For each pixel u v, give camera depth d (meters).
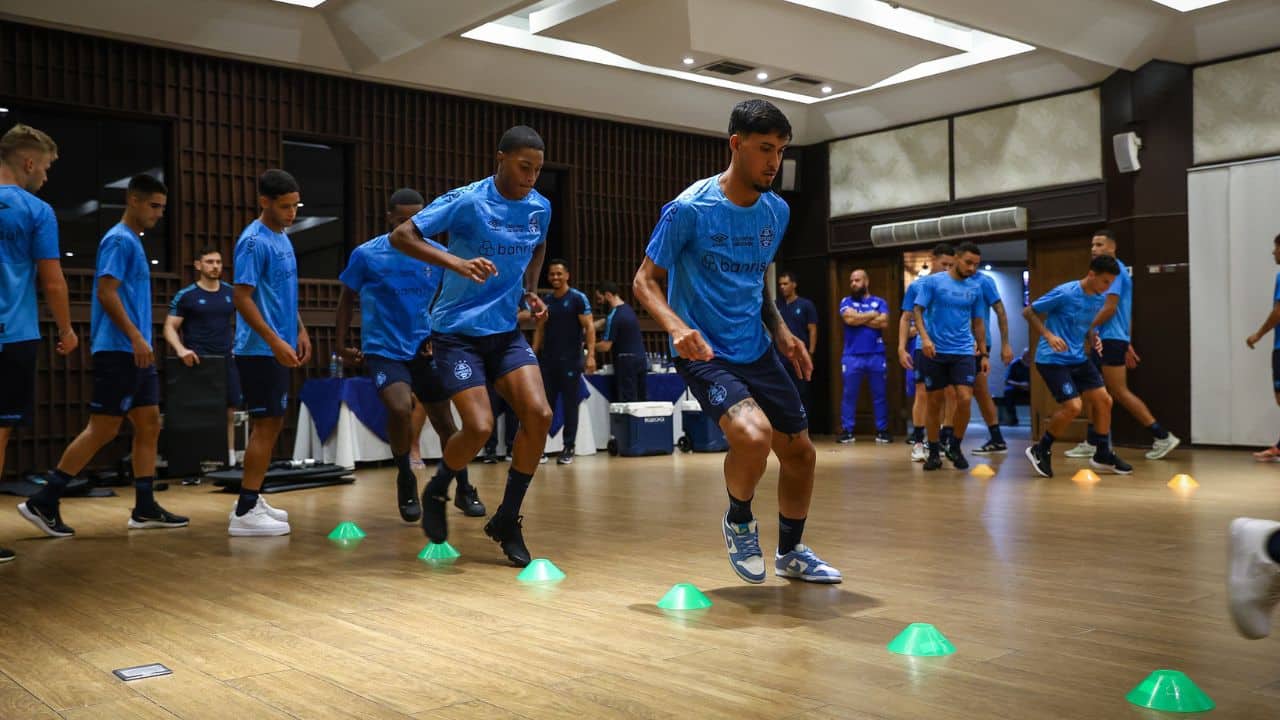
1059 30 8.80
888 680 2.21
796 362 3.20
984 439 11.32
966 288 7.21
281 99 9.29
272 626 2.83
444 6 8.30
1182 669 2.28
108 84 8.43
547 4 9.10
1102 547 4.02
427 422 8.74
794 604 3.02
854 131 11.85
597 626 2.78
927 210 11.34
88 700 2.13
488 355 3.84
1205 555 3.83
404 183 10.02
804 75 10.18
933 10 8.22
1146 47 9.35
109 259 4.50
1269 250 9.08
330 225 9.82
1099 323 6.87
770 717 1.96
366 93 9.80
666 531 4.62
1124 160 9.70
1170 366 9.59
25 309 4.03
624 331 9.59
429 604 3.11
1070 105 10.24
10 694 2.18
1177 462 7.93
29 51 8.11
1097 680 2.19
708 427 9.70
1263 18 8.83
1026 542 4.15
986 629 2.67
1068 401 6.79
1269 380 9.08
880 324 10.83
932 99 11.08
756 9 8.83
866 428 12.14
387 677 2.29
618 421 9.36
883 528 4.57
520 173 3.69
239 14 8.55
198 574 3.69
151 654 2.52
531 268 4.03
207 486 7.15
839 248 12.11
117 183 8.71
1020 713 1.97
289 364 4.41
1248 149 9.19
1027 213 10.52
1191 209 9.47
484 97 10.30
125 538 4.64
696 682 2.21
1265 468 7.40
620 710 2.02
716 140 12.27
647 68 10.66
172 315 7.39
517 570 3.70
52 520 4.68
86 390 8.30
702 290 3.07
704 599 3.03
